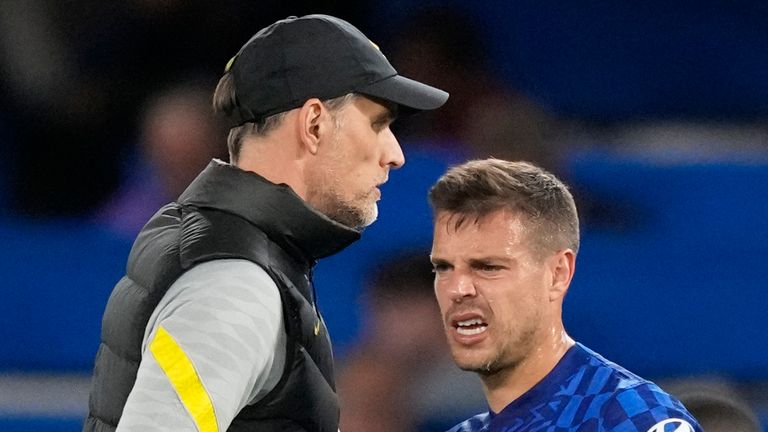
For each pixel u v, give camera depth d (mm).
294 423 7754
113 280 16281
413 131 18922
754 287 16609
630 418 7676
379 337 15055
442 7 20375
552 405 8117
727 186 17219
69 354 16188
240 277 7320
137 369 7578
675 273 16609
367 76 8109
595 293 16422
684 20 22891
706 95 22844
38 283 16203
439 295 8281
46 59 19875
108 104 19891
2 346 16125
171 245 7648
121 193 18531
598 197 17281
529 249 8102
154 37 20047
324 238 7930
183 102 18469
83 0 20016
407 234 16359
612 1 22938
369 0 20594
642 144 21391
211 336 7062
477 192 8086
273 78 8016
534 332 8172
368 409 14727
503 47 22844
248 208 7754
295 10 20422
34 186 19688
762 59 22750
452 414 14750
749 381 16438
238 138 8195
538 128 17766
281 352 7551
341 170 8055
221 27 20203
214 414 6980
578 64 22828
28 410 15312
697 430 7660
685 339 16422
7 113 19750
